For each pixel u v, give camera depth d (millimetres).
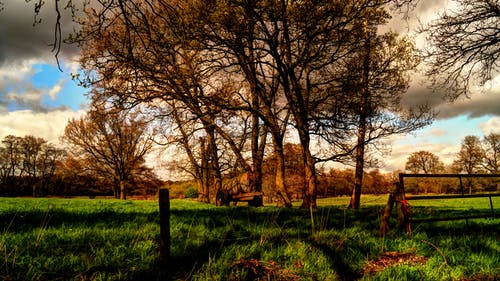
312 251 5480
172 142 19125
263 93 19922
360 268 5055
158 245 5812
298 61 16391
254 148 23812
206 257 5230
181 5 12383
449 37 14586
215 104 17547
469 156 79938
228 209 13867
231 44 14945
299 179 38781
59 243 5938
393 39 17703
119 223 8664
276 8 13891
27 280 4121
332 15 14789
